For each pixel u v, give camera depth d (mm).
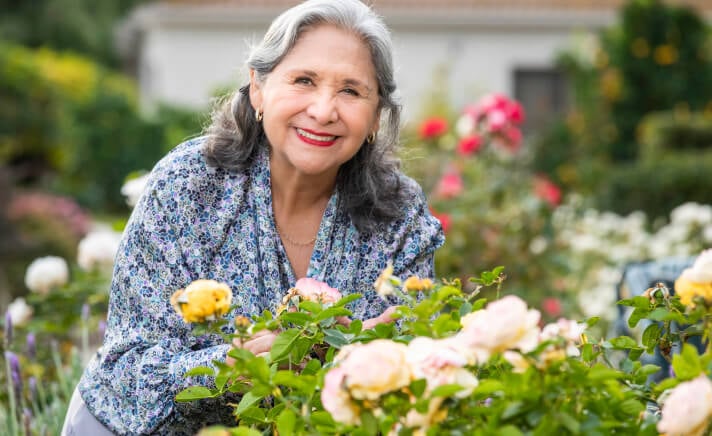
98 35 29812
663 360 3141
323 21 2523
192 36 18094
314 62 2498
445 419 1750
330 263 2674
